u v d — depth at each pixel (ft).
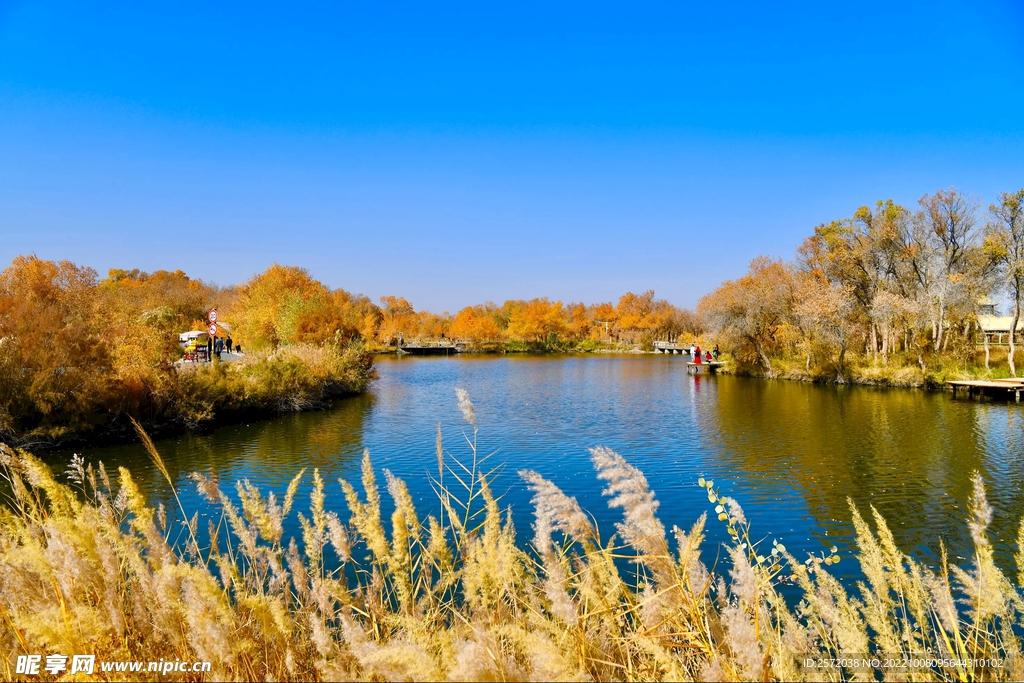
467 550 9.87
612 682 7.97
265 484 35.22
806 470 40.73
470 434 55.47
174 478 36.60
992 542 26.66
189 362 65.87
